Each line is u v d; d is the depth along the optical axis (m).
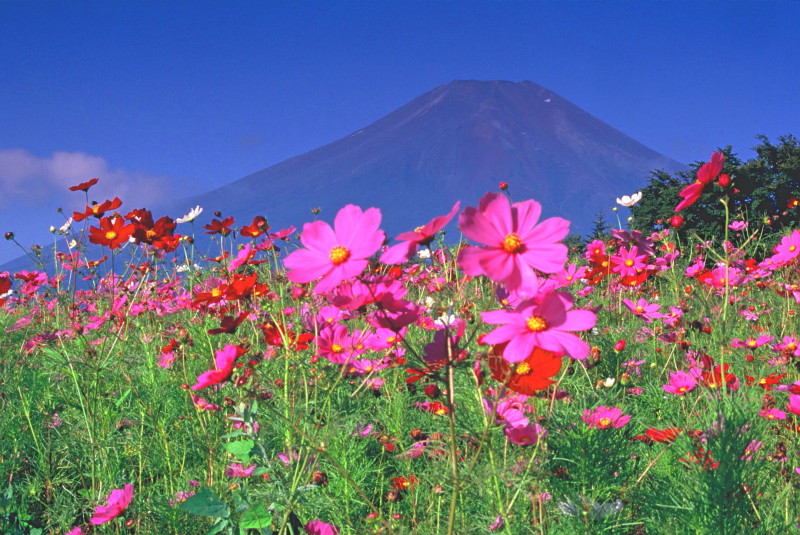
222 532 1.72
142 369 2.84
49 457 2.46
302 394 2.02
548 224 1.14
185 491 2.12
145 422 2.53
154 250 3.51
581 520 1.54
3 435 2.59
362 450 2.27
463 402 1.76
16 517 2.12
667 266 4.10
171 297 3.76
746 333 3.24
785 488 1.62
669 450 2.04
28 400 2.70
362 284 1.32
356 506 2.04
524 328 1.16
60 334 2.74
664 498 1.71
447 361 1.22
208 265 3.64
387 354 2.01
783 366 2.44
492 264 1.11
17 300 4.51
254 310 2.51
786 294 3.30
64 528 2.10
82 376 2.45
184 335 2.88
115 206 2.86
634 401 2.30
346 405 2.22
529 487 1.45
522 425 1.42
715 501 1.54
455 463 1.26
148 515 2.04
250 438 1.61
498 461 1.42
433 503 1.93
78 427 2.51
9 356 3.23
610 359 2.85
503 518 1.42
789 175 25.45
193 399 2.32
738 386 1.95
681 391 2.10
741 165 26.11
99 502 2.09
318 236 1.29
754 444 1.63
